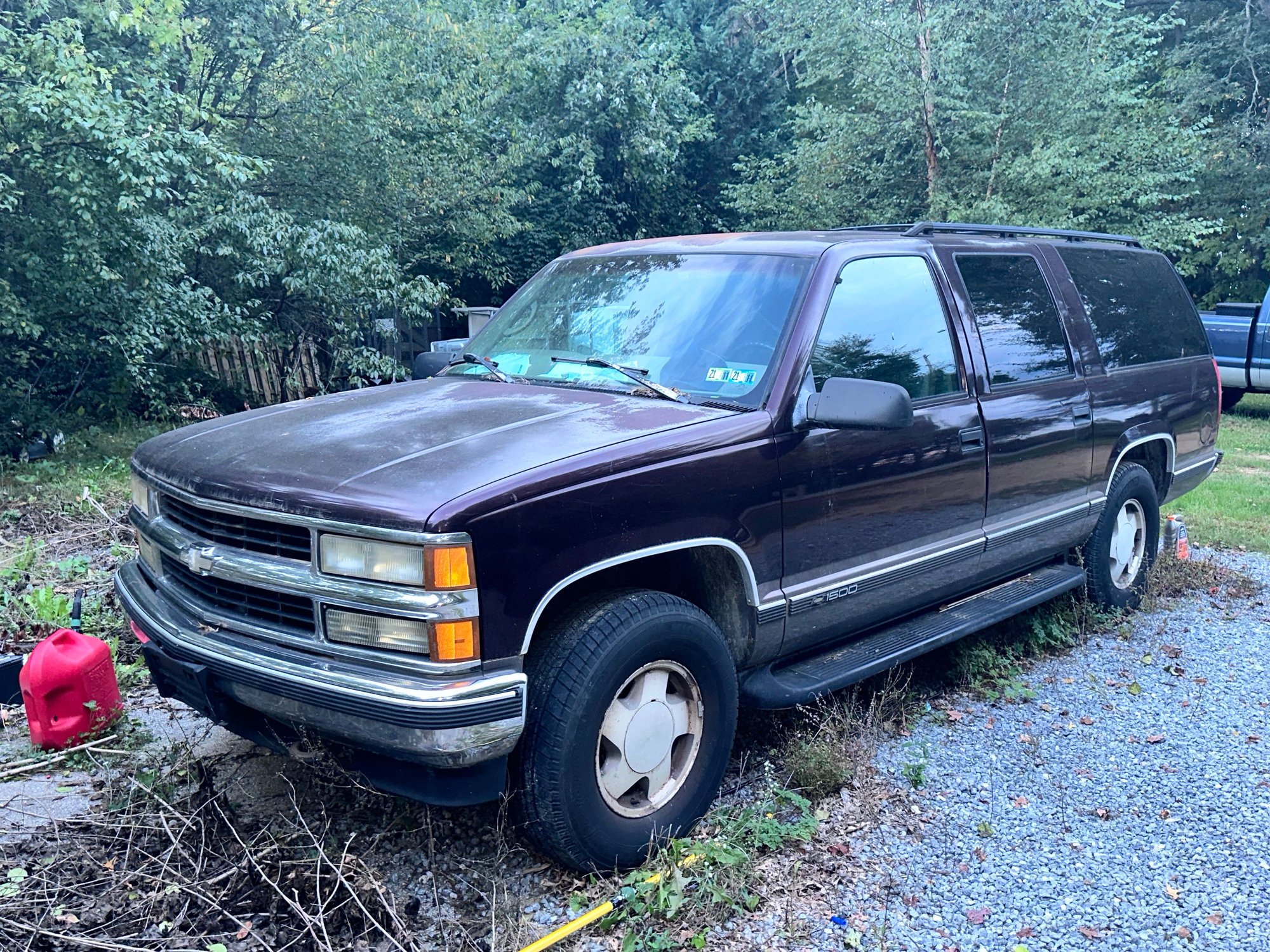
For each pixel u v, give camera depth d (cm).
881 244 411
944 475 411
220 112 1242
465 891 299
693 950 276
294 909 277
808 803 341
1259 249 2009
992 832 342
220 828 317
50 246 912
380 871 305
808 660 387
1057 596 532
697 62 2273
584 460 292
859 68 1580
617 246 461
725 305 381
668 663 315
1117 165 1577
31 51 841
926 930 289
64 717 378
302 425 338
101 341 986
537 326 426
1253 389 1445
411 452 298
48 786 353
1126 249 597
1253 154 1900
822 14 1538
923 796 365
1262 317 1408
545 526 279
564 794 286
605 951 276
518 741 281
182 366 1198
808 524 356
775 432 343
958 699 456
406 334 1680
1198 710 448
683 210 2248
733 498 329
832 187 1686
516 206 1866
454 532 261
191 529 317
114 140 838
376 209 1380
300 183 1288
